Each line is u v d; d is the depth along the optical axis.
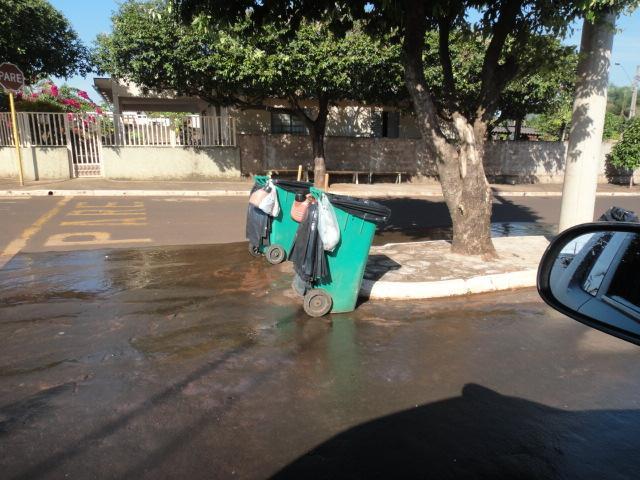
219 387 3.68
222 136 17.22
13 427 3.10
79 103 20.98
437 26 7.80
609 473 2.84
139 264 7.02
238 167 17.42
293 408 3.42
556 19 6.38
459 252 7.27
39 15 14.80
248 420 3.26
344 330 4.85
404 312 5.39
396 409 3.45
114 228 9.38
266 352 4.31
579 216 7.71
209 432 3.12
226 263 7.15
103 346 4.33
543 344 4.62
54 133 15.97
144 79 13.97
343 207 5.05
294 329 4.84
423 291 5.83
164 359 4.12
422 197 15.84
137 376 3.81
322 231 5.00
